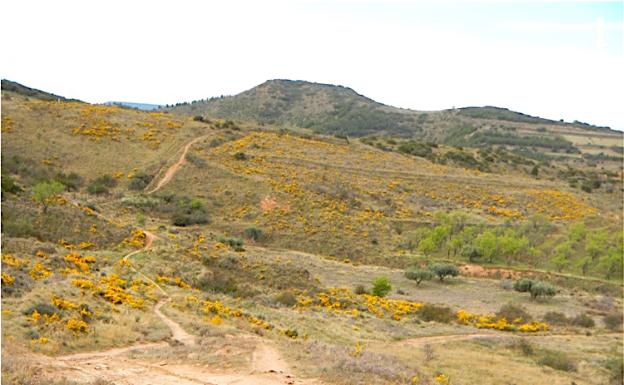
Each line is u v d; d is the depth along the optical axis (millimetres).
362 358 20656
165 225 70312
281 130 124938
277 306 40031
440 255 72375
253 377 16328
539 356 33500
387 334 35719
